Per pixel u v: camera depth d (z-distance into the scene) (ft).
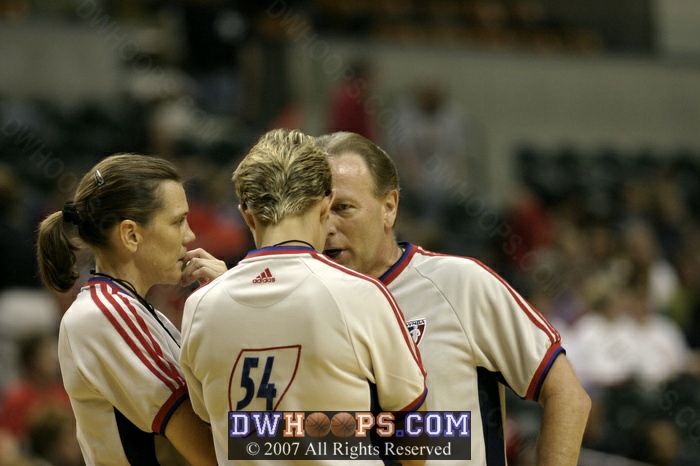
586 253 90.99
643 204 114.21
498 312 25.05
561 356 25.08
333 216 25.23
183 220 25.43
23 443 51.24
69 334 24.21
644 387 65.62
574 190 119.14
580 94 129.49
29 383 53.93
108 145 98.48
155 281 25.23
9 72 109.09
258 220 22.65
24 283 65.10
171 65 106.63
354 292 21.91
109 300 24.03
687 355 74.08
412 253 26.30
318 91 110.11
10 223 66.13
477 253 94.53
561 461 23.72
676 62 134.51
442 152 103.71
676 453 61.36
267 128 105.91
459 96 123.34
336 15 121.29
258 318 21.84
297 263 22.07
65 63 110.93
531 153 123.54
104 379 23.80
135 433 24.22
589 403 24.77
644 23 142.51
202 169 84.64
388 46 119.85
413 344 22.89
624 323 71.20
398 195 26.53
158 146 90.07
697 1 142.72
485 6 135.85
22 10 113.39
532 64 127.24
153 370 23.45
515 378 24.97
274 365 21.65
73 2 114.32
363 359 21.90
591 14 141.28
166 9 110.42
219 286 22.50
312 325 21.54
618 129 130.82
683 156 132.36
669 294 88.63
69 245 24.80
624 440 59.72
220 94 107.04
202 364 22.22
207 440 23.58
